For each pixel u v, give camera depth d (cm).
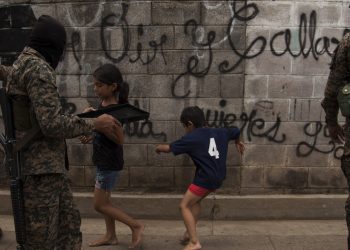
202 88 429
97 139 343
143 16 421
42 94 241
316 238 391
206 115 432
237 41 421
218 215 433
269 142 434
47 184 260
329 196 434
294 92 427
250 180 440
